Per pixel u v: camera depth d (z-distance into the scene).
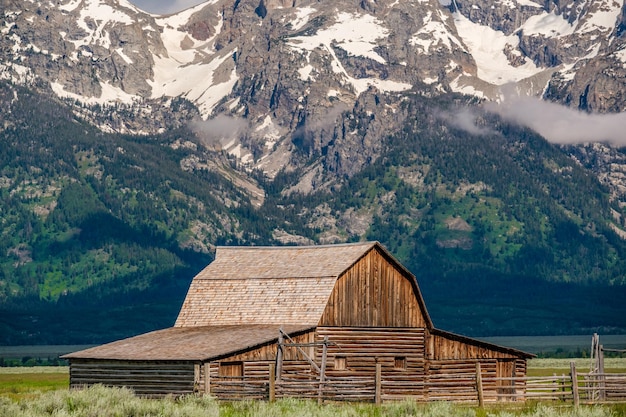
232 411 108.00
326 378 142.00
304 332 148.25
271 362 142.75
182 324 162.50
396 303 156.50
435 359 156.75
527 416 102.75
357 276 155.12
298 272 158.88
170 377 138.12
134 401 103.06
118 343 155.12
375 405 120.81
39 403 104.44
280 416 99.19
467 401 147.75
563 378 137.88
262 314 156.12
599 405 125.12
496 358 161.00
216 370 136.88
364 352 153.00
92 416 96.94
